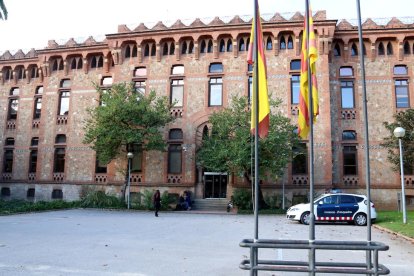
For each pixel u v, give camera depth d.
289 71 29.98
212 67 31.58
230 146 25.22
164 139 31.12
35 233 14.02
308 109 8.16
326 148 28.31
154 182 30.55
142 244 11.72
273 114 27.72
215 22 31.25
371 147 29.20
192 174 30.20
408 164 23.72
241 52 31.12
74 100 34.59
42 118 35.16
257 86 7.32
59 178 33.78
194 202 29.44
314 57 7.92
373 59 30.27
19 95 37.09
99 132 27.52
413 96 29.33
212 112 30.42
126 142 28.89
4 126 36.88
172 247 11.21
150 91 30.41
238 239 13.16
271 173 25.64
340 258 10.09
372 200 28.47
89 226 16.69
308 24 7.88
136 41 32.59
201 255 9.94
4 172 36.22
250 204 27.02
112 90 29.58
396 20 30.08
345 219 18.94
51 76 35.69
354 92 30.19
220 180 30.50
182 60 31.89
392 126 24.02
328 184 27.94
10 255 9.60
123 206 28.92
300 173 28.83
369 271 6.05
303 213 19.23
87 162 33.25
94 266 8.38
